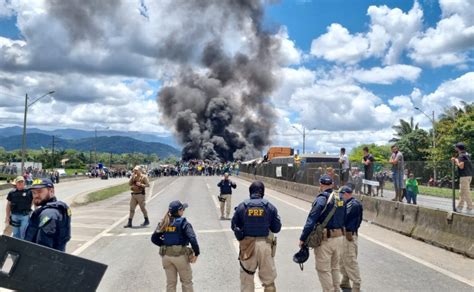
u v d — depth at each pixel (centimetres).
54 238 540
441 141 5244
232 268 989
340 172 2044
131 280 884
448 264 1016
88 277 489
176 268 692
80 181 7250
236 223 687
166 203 2628
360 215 805
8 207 1030
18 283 475
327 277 722
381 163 1666
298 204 2503
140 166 1655
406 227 1433
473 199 1110
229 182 1897
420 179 1380
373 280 874
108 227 1627
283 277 903
